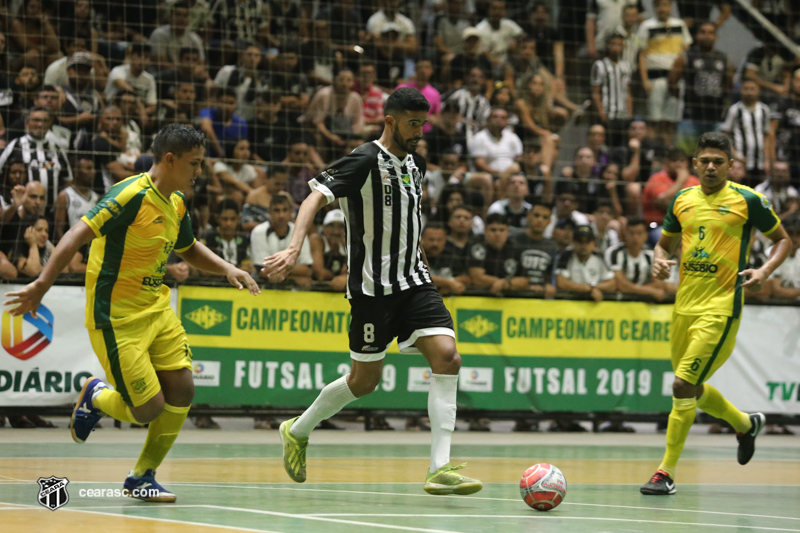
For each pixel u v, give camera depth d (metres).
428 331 6.20
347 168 6.11
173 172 5.58
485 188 15.22
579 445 11.84
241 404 12.61
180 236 5.93
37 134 13.11
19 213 12.05
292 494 6.28
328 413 6.48
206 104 14.94
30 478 6.80
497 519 5.25
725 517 5.73
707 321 7.52
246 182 14.39
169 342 5.75
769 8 19.73
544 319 13.78
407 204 6.29
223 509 5.34
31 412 11.80
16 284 11.82
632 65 18.05
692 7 19.36
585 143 17.86
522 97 17.52
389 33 16.97
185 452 9.50
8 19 14.41
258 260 12.88
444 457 6.04
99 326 5.49
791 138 17.94
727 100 18.31
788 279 14.80
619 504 6.30
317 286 13.02
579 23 18.62
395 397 13.16
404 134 6.22
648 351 14.16
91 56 14.80
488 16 18.22
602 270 14.25
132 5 15.56
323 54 16.59
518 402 13.61
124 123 14.12
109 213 5.34
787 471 9.25
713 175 7.66
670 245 8.17
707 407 8.07
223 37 16.36
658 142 17.08
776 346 14.55
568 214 14.89
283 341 12.84
